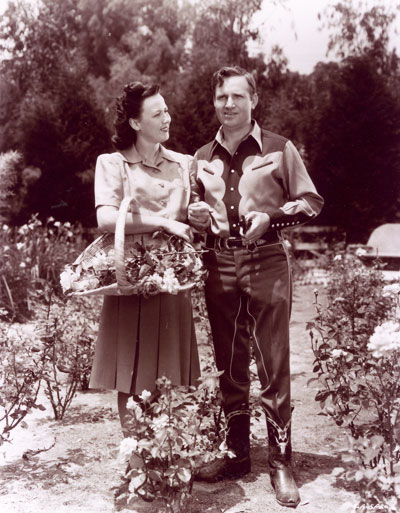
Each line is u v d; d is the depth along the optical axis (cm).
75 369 411
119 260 244
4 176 1042
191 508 263
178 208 277
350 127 1489
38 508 263
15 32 2630
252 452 336
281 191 288
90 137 1712
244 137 285
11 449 340
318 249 1376
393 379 275
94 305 557
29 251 841
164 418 242
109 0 2723
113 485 290
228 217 284
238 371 293
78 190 1702
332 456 329
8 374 343
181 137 1365
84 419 396
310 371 516
